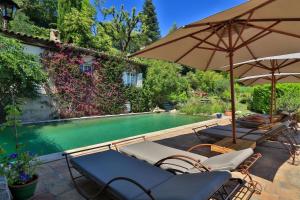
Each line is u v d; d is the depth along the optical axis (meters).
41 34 18.12
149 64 16.27
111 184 2.58
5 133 8.23
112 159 3.45
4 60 7.90
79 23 18.12
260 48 4.77
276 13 2.95
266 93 14.00
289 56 5.10
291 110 10.27
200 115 14.55
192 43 4.42
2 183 2.50
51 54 11.17
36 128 9.34
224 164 2.77
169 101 17.48
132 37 24.73
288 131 6.47
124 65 14.50
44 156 4.50
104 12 23.41
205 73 21.86
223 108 15.02
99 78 13.24
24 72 8.58
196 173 2.67
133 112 15.09
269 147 5.64
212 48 4.34
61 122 10.86
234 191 3.14
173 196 2.15
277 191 3.31
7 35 9.13
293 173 3.99
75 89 12.09
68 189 3.26
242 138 4.75
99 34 21.73
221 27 3.63
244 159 2.92
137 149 4.14
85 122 11.34
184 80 18.38
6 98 8.82
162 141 6.30
